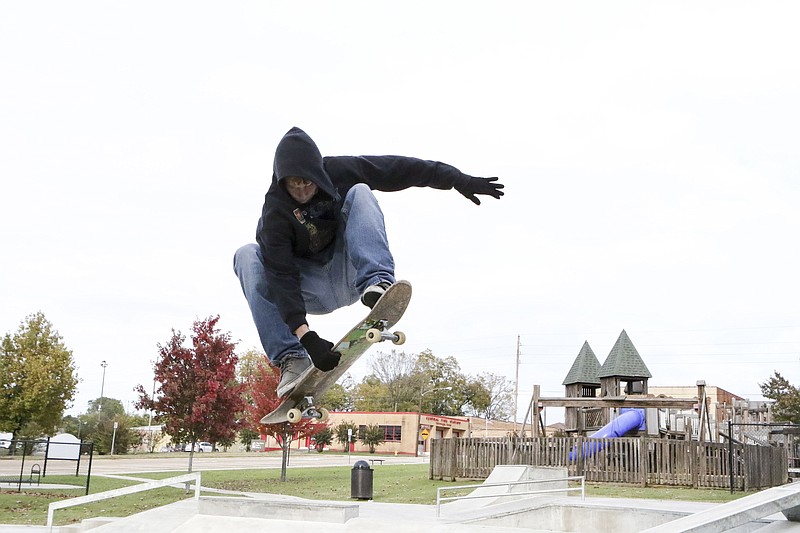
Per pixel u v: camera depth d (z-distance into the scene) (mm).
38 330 39344
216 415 26500
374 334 3322
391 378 99125
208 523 9914
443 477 25375
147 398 26641
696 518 5590
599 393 34344
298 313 3469
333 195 3451
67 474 28547
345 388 102375
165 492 21547
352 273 3713
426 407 95062
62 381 39094
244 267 3953
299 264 3754
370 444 70875
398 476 27938
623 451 22562
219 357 26578
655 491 20469
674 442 22094
